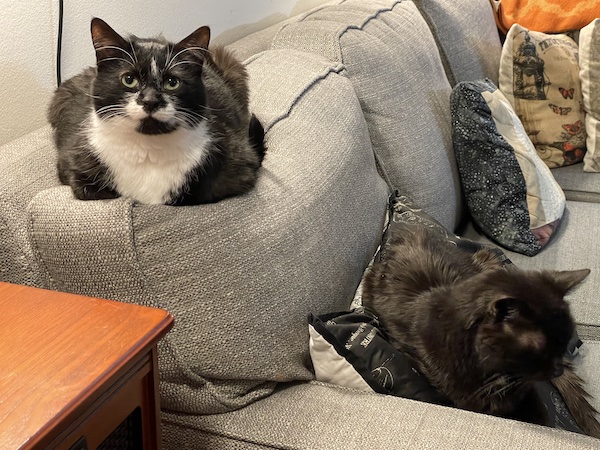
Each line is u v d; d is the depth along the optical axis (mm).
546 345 1101
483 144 1793
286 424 968
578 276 1179
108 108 946
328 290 1174
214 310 960
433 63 1957
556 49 2260
